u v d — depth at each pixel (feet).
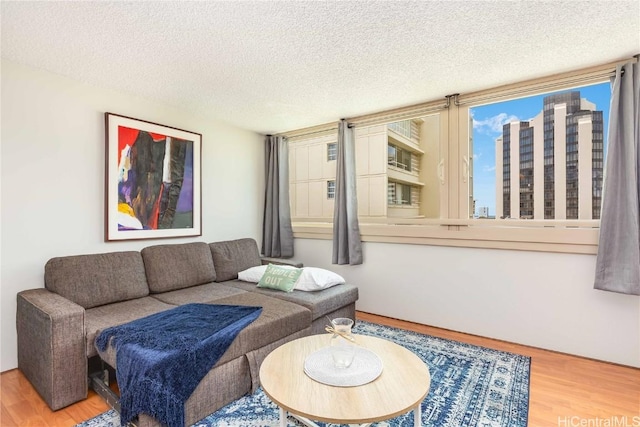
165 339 5.76
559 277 8.30
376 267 11.29
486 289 9.30
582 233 7.95
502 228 8.98
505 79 8.52
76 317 6.14
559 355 8.17
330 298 8.97
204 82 8.55
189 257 10.00
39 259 7.75
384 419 3.88
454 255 9.80
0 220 7.21
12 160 7.36
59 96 8.05
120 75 8.09
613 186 7.34
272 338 6.98
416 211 10.65
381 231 11.10
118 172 9.07
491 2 5.37
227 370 6.03
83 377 6.23
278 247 13.28
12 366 7.37
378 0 5.31
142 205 9.62
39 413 5.84
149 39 6.41
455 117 9.74
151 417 5.04
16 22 5.77
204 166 11.52
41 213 7.78
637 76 7.16
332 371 4.85
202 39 6.44
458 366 7.57
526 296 8.73
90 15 5.60
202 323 6.54
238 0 5.24
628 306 7.55
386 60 7.41
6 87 7.25
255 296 8.77
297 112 11.07
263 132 13.55
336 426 5.46
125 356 5.49
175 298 8.62
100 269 8.05
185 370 5.33
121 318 6.96
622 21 5.91
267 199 13.51
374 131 11.59
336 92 9.32
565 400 6.22
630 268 7.11
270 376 4.72
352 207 11.48
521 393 6.45
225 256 11.02
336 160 12.03
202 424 5.50
